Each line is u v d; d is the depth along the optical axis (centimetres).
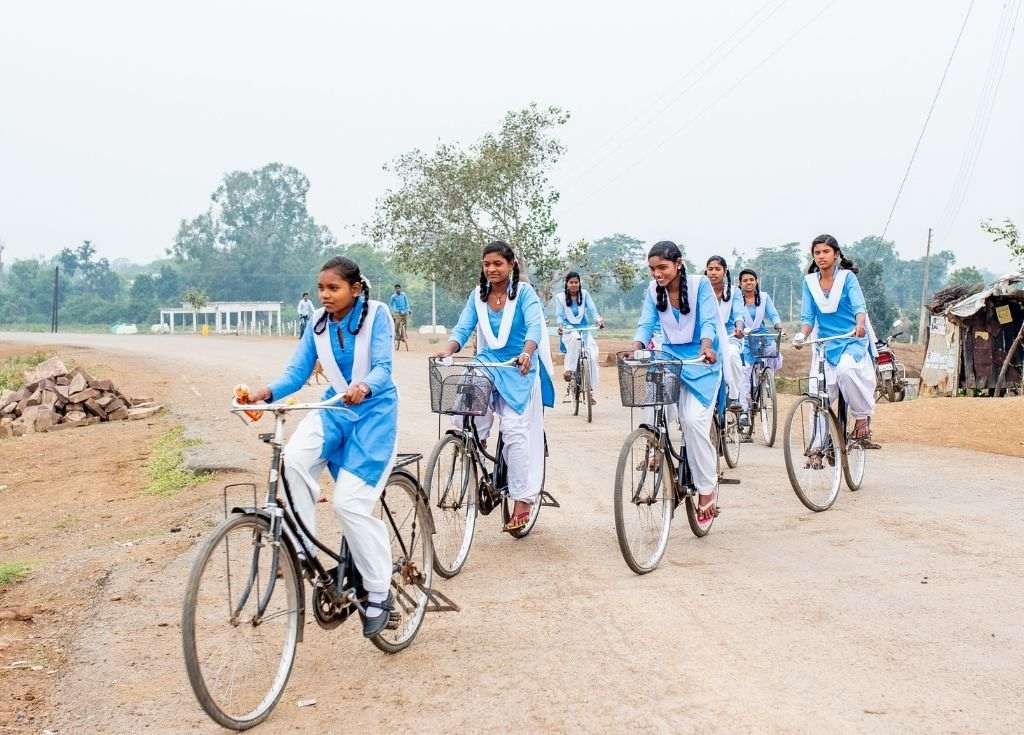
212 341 4522
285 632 443
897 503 823
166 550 741
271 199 12125
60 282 11850
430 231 3322
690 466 689
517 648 503
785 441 768
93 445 1420
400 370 2388
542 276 3334
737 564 643
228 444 1250
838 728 402
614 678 460
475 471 652
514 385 673
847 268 852
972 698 427
